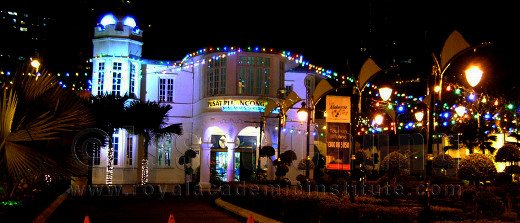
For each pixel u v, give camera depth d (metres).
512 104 24.00
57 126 11.73
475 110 24.09
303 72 37.28
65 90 13.24
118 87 33.69
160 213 18.41
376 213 11.06
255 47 33.34
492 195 11.35
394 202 17.36
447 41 10.99
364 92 34.06
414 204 16.86
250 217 12.32
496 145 27.11
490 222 10.56
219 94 33.41
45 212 16.12
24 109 11.74
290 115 35.69
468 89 22.36
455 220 11.31
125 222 15.84
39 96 12.09
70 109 12.38
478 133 24.19
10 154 11.23
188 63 36.31
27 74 12.20
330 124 15.22
